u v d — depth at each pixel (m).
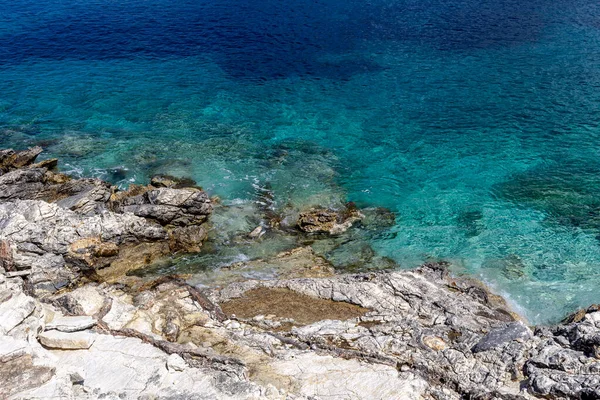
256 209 37.78
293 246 34.34
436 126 48.91
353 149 45.84
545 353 22.19
